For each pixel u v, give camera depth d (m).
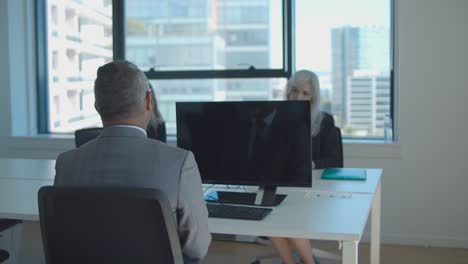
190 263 1.51
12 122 4.37
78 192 1.31
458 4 3.50
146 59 4.34
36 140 4.32
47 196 1.34
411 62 3.59
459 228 3.62
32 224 4.11
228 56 4.18
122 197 1.29
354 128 3.99
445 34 3.54
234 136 2.15
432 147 3.62
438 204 3.63
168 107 4.34
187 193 1.39
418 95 3.60
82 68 4.51
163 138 3.11
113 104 1.38
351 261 1.69
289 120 2.09
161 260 1.36
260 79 4.14
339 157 3.00
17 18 4.38
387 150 3.68
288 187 2.30
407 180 3.67
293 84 3.02
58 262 1.42
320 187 2.36
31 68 4.52
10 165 3.01
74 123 4.59
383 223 3.74
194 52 4.25
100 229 1.36
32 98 4.54
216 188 2.39
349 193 2.24
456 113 3.56
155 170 1.37
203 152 2.20
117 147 1.39
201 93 4.27
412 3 3.56
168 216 1.32
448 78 3.55
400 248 3.62
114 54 4.38
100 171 1.39
